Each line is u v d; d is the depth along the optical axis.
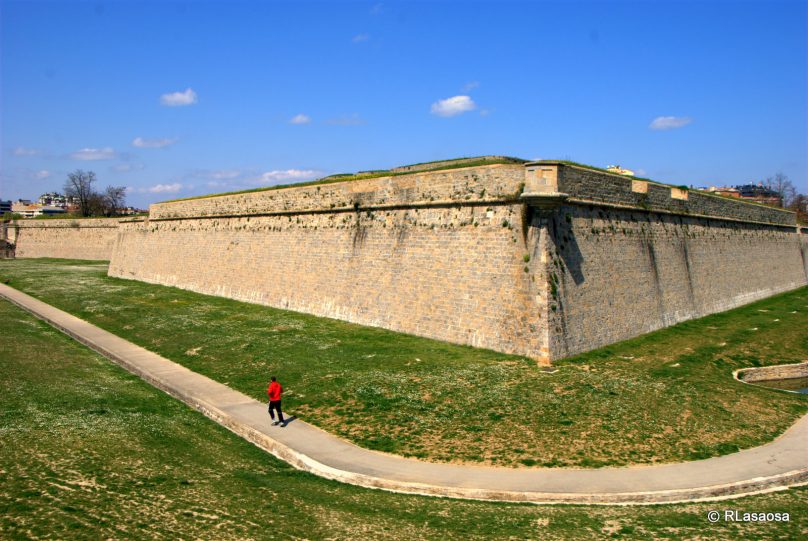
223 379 26.06
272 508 14.25
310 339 32.06
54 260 94.44
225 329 35.81
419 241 32.53
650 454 17.48
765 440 18.73
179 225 58.44
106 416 20.91
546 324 25.75
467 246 29.77
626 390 22.67
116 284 60.38
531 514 14.05
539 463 16.84
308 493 15.26
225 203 51.78
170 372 27.52
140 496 14.67
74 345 34.53
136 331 36.84
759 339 32.94
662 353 28.97
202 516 13.74
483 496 15.12
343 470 16.53
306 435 19.23
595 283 29.41
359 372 25.58
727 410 21.23
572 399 21.58
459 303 29.66
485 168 29.27
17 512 13.41
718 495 15.36
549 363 25.50
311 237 41.19
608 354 27.98
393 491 15.61
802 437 19.05
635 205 33.91
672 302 36.28
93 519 13.33
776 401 22.56
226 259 50.16
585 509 14.45
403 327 32.44
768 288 52.38
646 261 34.28
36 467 16.00
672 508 14.58
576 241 28.48
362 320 35.25
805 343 32.31
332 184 39.97
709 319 38.81
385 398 22.25
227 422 21.06
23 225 104.56
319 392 23.44
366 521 13.62
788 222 61.00
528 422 19.67
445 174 31.45
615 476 16.03
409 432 19.22
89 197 136.25
